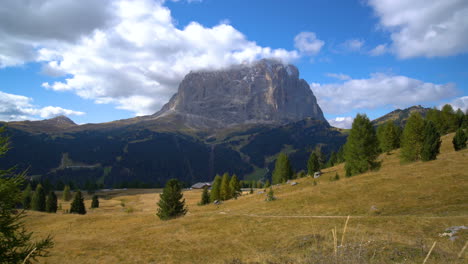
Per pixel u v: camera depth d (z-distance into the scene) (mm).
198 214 43594
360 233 19828
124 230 37375
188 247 25156
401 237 17562
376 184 39312
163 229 34406
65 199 121812
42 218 50156
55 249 27984
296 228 26391
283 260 16078
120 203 109812
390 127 74188
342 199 36562
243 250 22016
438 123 81812
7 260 10289
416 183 35562
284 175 96500
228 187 81688
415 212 25969
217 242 25781
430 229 19266
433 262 12102
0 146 11156
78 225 44594
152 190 165875
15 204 11164
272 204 43375
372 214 28219
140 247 26828
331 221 26734
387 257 13156
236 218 35688
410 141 51531
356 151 53375
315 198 40125
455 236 16234
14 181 10836
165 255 23406
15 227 10812
